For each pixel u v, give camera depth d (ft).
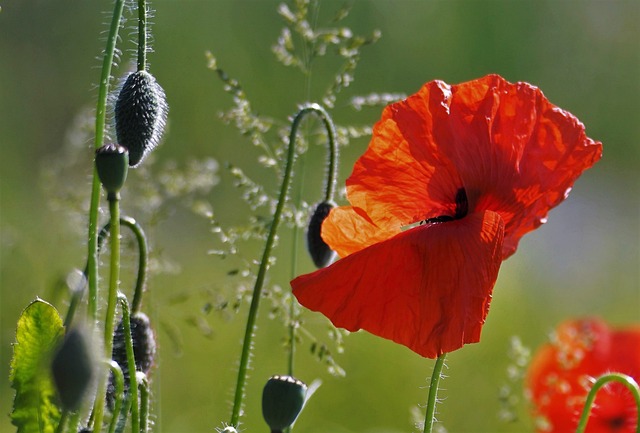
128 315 2.78
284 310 3.06
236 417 2.91
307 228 3.06
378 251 2.83
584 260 7.83
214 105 7.42
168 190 3.50
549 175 2.89
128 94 2.83
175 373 4.80
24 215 5.74
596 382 2.89
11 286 4.43
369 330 2.81
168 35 7.52
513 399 3.43
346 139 3.17
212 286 3.30
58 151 7.63
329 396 4.80
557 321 6.44
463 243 2.82
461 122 2.88
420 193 2.89
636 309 7.37
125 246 3.37
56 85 7.96
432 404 2.84
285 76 7.78
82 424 2.85
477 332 2.80
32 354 2.81
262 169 7.20
